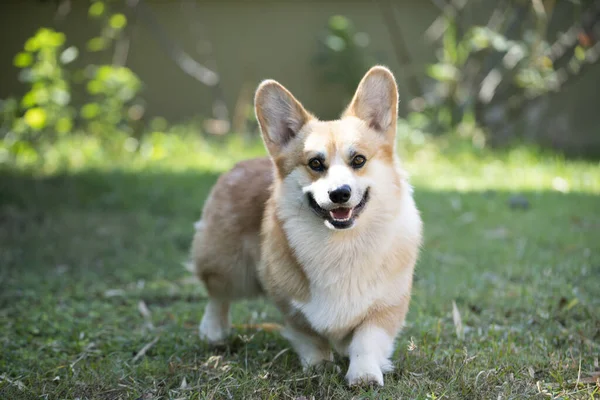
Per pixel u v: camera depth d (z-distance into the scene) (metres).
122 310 1.81
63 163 3.38
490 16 4.29
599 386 1.32
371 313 1.41
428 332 1.57
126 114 3.98
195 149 3.76
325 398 1.32
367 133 1.44
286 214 1.43
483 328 1.63
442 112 3.98
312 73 4.51
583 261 1.98
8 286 1.93
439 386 1.33
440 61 4.35
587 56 3.71
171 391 1.37
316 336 1.46
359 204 1.38
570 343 1.52
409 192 1.49
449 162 3.53
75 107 4.07
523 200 2.62
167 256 2.19
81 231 2.41
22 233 2.39
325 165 1.40
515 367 1.40
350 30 4.39
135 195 2.86
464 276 1.93
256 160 1.68
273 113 1.48
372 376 1.35
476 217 2.49
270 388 1.35
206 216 1.64
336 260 1.40
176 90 4.36
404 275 1.43
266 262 1.47
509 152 3.68
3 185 2.90
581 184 2.93
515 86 3.95
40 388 1.39
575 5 3.76
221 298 1.63
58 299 1.86
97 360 1.52
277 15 4.45
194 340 1.60
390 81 1.44
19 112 3.72
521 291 1.80
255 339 1.60
